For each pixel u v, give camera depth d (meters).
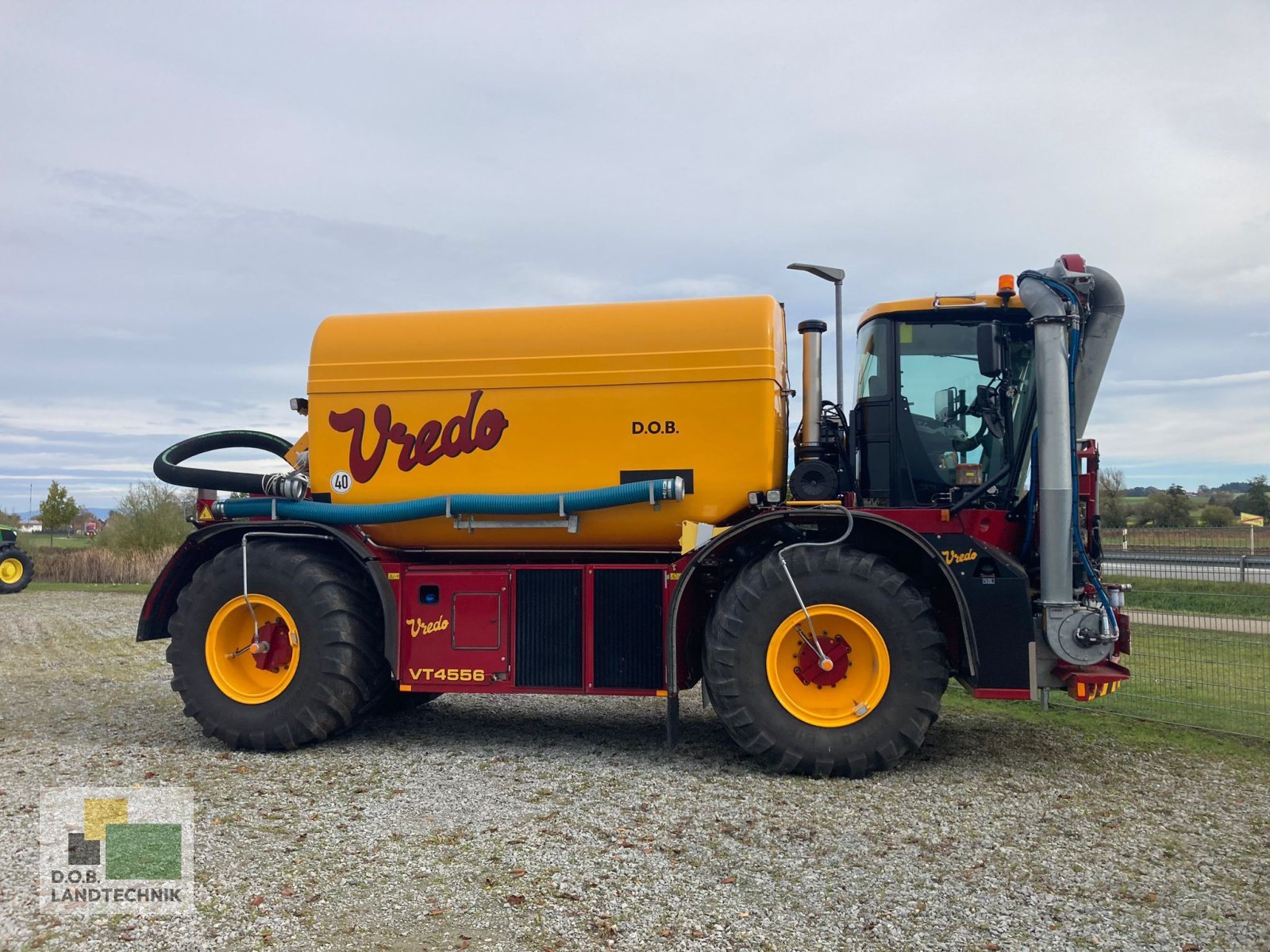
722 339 5.54
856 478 5.78
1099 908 3.34
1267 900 3.40
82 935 3.10
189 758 5.52
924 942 3.06
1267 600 7.70
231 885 3.51
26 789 4.83
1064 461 5.09
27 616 14.79
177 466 6.38
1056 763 5.36
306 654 5.67
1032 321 5.22
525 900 3.38
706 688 5.34
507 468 5.77
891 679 5.02
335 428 6.02
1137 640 8.19
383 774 5.14
